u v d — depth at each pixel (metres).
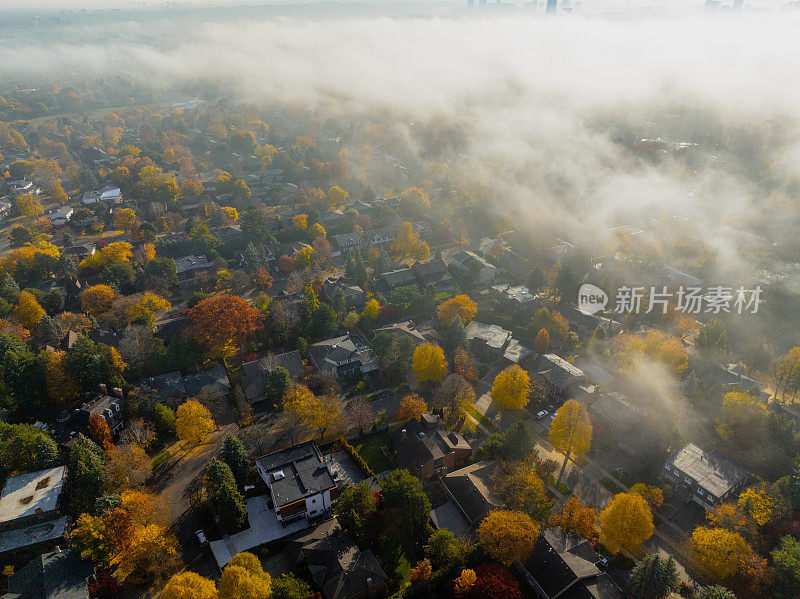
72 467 121.69
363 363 168.50
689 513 124.00
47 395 149.38
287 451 128.88
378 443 142.50
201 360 172.25
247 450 137.25
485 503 115.62
